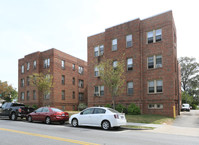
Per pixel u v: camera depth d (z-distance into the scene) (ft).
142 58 78.89
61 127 45.57
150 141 28.55
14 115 62.59
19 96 123.54
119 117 42.22
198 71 205.26
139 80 76.95
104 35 92.02
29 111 64.39
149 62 77.25
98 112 44.21
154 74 75.15
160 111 72.28
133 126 46.29
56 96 107.86
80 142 26.73
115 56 85.15
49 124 52.90
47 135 32.58
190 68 207.21
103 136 32.63
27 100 117.91
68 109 116.47
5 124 49.73
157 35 76.28
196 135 36.50
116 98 82.64
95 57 93.61
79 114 47.14
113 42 87.25
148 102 75.36
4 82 147.43
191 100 203.72
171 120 62.13
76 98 124.98
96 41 94.68
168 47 72.79
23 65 124.36
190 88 209.46
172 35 72.59
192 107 212.43
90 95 93.35
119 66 61.36
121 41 84.28
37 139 28.76
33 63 116.88
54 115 52.37
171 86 70.54
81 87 131.44
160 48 74.64
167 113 70.44
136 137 32.19
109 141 27.91
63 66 116.26
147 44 78.07
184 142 28.40
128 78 80.18
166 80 72.02
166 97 71.31
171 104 69.87
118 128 44.78
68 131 38.50
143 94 77.05
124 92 80.53
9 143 25.90
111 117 41.39
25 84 120.47
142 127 45.09
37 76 86.53
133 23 81.71
